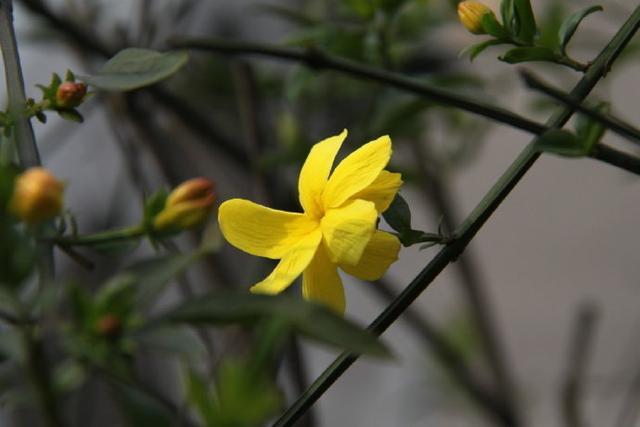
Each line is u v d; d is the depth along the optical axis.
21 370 0.30
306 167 0.38
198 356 0.31
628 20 0.38
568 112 0.38
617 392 0.73
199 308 0.28
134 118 0.58
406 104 0.51
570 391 0.58
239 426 0.29
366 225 0.36
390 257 0.37
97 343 0.31
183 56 0.36
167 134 0.65
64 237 0.35
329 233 0.36
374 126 0.52
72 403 0.47
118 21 0.60
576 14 0.39
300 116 0.62
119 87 0.36
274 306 0.28
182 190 0.35
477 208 0.37
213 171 0.64
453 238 0.36
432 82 0.52
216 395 0.29
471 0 0.40
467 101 0.40
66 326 0.30
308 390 0.34
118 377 0.30
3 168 0.28
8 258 0.28
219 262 0.57
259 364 0.29
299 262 0.36
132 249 0.35
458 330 0.71
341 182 0.37
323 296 0.37
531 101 0.58
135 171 0.57
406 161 0.67
